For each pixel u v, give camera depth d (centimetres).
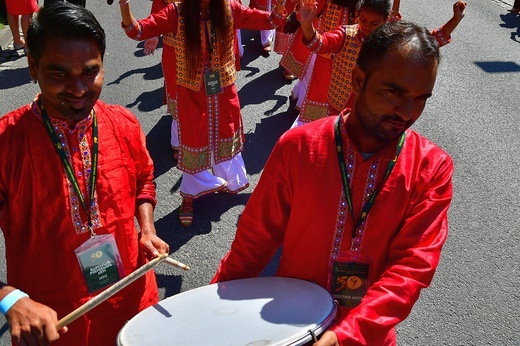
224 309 168
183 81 369
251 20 362
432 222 163
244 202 442
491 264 388
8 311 161
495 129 562
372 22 334
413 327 337
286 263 184
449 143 536
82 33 168
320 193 168
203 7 346
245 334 151
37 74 173
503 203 452
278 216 180
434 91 632
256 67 673
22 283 189
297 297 165
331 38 348
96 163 189
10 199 182
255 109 582
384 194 164
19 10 671
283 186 175
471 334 334
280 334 146
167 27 347
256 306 166
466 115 587
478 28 822
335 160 167
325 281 176
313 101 435
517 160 511
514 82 662
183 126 384
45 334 158
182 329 161
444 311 349
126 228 198
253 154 508
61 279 189
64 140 184
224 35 356
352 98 365
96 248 191
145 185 216
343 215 168
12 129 179
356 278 173
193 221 420
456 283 371
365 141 164
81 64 169
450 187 168
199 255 391
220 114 386
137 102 586
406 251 162
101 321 198
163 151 504
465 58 719
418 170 166
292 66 545
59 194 183
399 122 151
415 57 145
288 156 171
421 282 154
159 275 373
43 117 181
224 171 420
